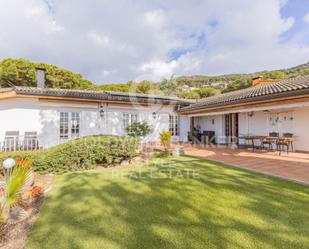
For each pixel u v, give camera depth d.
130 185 5.29
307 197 4.19
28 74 24.61
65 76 29.05
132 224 3.26
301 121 9.77
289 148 10.16
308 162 7.49
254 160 8.15
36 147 10.27
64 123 12.20
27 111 11.20
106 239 2.87
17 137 9.74
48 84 27.23
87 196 4.54
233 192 4.57
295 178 5.48
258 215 3.45
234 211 3.63
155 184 5.32
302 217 3.35
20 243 2.88
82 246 2.72
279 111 10.83
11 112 10.91
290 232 2.92
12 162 3.59
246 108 9.78
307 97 6.99
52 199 4.39
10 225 3.35
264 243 2.68
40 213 3.73
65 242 2.82
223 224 3.19
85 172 6.79
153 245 2.70
